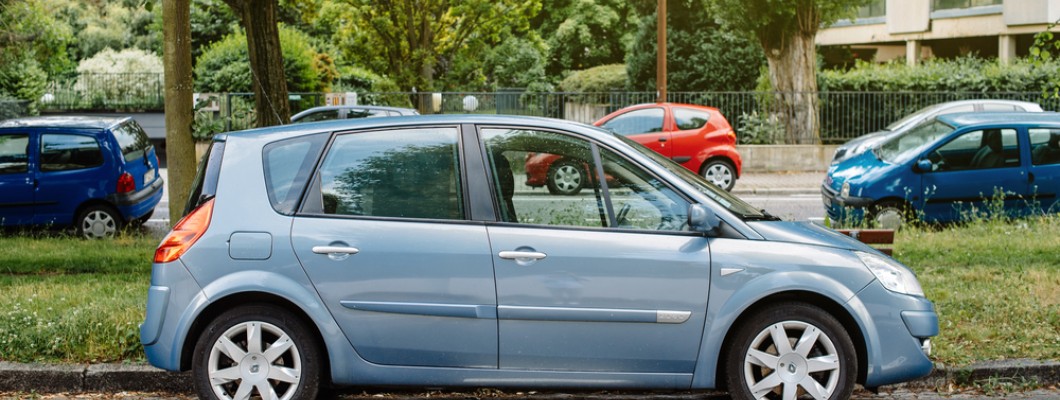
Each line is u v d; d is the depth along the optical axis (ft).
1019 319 24.00
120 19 127.44
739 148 80.64
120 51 126.72
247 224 17.46
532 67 127.34
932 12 109.29
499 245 17.39
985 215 42.37
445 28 87.81
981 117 44.39
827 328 17.60
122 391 20.43
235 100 77.56
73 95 99.09
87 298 26.37
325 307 17.35
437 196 17.70
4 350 21.15
